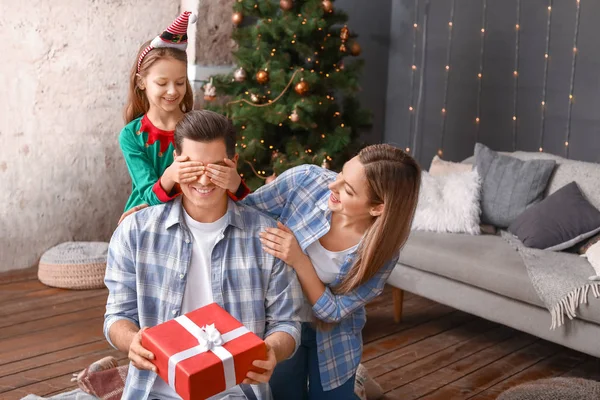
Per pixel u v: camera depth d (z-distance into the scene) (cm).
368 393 268
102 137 420
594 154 410
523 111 449
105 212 430
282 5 399
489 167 368
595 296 267
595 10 403
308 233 186
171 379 143
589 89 410
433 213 351
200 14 434
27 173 394
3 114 380
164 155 236
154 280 167
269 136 421
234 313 168
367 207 179
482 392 282
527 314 294
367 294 189
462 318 365
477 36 473
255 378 149
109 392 250
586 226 318
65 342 309
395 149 181
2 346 300
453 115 496
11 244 395
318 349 194
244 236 172
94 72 409
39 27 383
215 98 411
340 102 511
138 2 419
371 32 532
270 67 399
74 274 373
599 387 208
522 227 331
